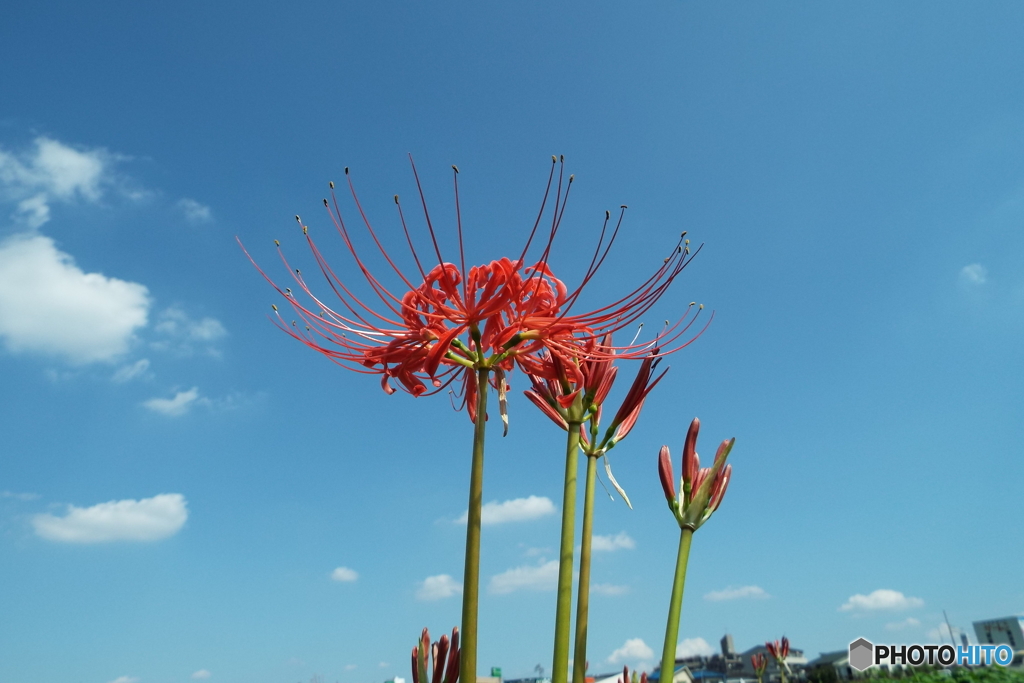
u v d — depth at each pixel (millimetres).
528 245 299
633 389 317
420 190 303
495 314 304
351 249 305
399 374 308
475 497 279
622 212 303
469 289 301
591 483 316
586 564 303
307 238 308
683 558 268
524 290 299
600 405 322
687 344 329
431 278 299
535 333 299
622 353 324
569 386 318
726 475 281
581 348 316
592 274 301
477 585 268
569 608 291
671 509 275
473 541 272
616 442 323
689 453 279
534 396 332
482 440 289
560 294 314
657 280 308
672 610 263
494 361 303
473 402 335
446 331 304
